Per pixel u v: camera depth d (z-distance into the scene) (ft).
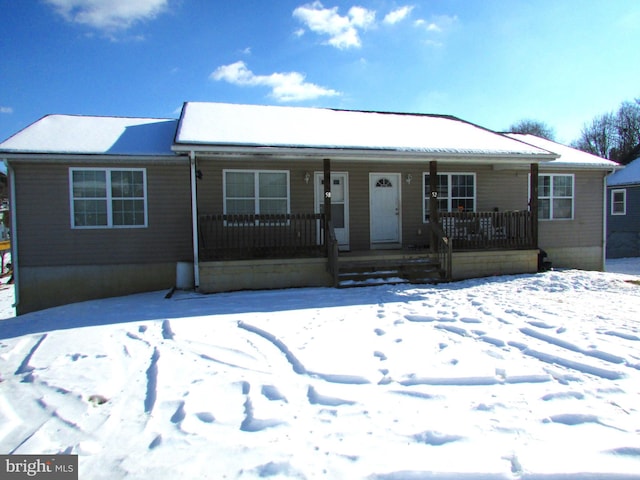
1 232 95.91
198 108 37.58
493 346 16.33
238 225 30.55
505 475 8.46
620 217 73.51
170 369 14.65
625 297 25.85
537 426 10.30
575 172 42.75
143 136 34.96
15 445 10.19
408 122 41.27
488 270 34.76
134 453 9.67
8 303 42.22
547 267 38.32
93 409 12.03
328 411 11.32
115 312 24.52
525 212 35.86
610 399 11.69
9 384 13.97
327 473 8.69
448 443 9.63
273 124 34.73
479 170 39.96
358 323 20.06
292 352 15.94
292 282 31.14
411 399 11.92
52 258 31.55
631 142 134.10
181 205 33.47
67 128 34.96
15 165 30.63
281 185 35.65
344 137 32.86
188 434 10.37
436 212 33.47
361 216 37.63
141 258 32.96
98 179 32.09
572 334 17.37
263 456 9.35
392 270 32.86
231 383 13.38
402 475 8.56
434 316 20.85
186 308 24.62
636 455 9.05
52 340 18.66
